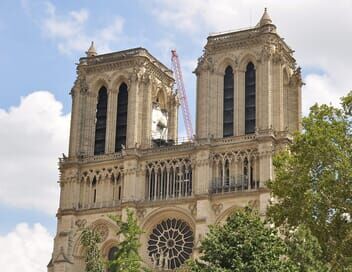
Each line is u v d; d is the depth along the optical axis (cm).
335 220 10069
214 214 14400
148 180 15338
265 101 14638
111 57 16462
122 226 10975
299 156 10525
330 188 10112
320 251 8656
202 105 15138
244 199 14212
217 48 15488
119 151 15962
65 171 15912
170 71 17338
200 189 14550
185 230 14825
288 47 15675
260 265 7594
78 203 15712
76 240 15475
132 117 15725
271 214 10469
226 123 15138
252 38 15200
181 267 14600
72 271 15275
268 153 14212
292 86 15662
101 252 15138
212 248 7900
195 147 14850
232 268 7688
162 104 17038
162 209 14925
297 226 10162
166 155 15250
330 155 10350
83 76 16625
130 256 10600
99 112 16525
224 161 14650
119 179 15562
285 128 14738
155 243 15000
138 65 16125
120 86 16462
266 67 14850
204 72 15350
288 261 7925
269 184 10781
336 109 10750
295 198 10281
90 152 16162
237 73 15238
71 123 16325
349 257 9650
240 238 7875
